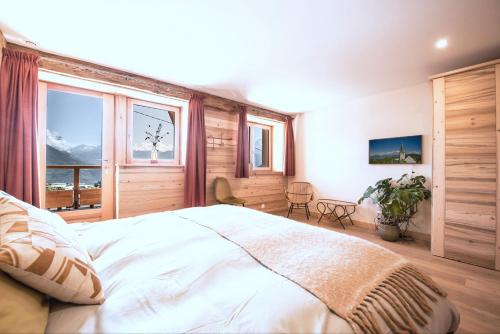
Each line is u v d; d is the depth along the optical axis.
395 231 3.24
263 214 1.84
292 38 2.14
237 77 3.06
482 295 1.89
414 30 2.01
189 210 1.98
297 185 4.89
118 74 2.79
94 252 1.12
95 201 3.30
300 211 5.00
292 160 4.98
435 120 2.72
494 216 2.36
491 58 2.48
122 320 0.66
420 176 3.20
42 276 0.65
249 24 1.94
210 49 2.35
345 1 1.67
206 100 3.71
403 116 3.48
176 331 0.61
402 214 3.20
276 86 3.39
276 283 0.83
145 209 3.16
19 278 0.63
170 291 0.80
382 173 3.73
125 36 2.12
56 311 0.71
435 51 2.36
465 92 2.51
